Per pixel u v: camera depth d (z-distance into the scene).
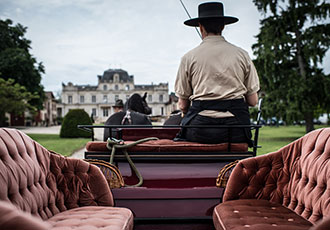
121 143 2.68
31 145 2.24
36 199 2.04
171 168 2.62
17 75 36.84
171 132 3.48
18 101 24.28
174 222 2.49
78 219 2.08
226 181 2.54
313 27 19.69
